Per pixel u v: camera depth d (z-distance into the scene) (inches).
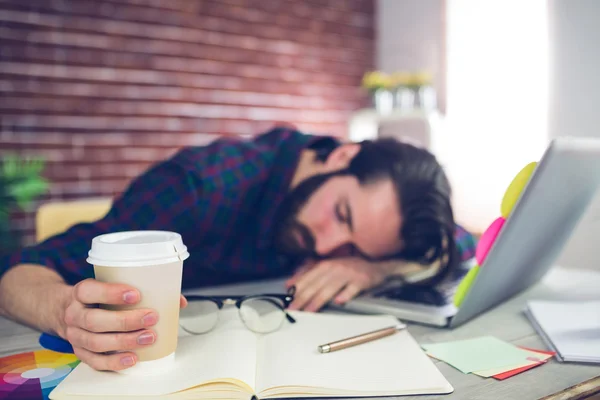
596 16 82.3
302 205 43.7
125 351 22.0
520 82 101.9
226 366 22.3
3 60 103.4
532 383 22.8
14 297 30.6
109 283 21.6
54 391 20.8
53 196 109.3
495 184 110.3
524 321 32.3
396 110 128.4
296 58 138.9
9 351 26.4
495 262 28.9
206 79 126.0
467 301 29.7
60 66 108.9
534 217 29.4
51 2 107.2
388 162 41.4
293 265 47.4
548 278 44.0
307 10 139.9
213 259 46.3
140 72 117.6
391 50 146.3
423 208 40.5
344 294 34.6
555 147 25.6
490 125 111.8
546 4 94.5
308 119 141.9
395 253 41.8
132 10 115.7
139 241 23.4
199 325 27.8
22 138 105.7
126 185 117.2
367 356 25.1
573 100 87.5
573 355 25.3
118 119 115.6
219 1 126.8
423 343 28.0
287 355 25.0
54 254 34.6
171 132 122.1
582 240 67.9
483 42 113.3
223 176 44.1
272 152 48.3
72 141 110.8
